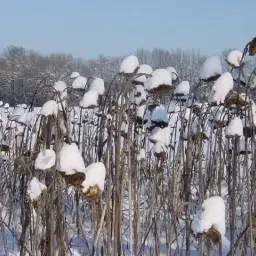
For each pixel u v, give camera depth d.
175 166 4.53
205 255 3.80
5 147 4.98
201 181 4.49
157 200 4.59
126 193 5.97
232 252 3.11
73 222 5.12
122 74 3.72
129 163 4.07
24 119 4.03
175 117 7.70
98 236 3.53
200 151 4.48
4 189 5.11
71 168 2.53
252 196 3.37
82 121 6.06
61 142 3.16
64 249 3.32
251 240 3.17
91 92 4.12
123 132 4.15
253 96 3.87
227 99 3.38
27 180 3.42
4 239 3.61
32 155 3.33
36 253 3.31
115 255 3.54
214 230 2.43
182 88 4.52
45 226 3.54
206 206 2.46
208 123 5.32
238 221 5.12
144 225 4.64
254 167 3.57
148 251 4.61
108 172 3.46
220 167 4.25
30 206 3.36
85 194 2.66
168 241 3.94
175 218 3.91
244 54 3.12
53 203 3.21
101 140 3.92
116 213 3.64
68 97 4.39
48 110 3.06
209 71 3.38
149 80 3.53
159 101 4.65
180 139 4.51
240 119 3.47
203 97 4.43
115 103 3.74
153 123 4.00
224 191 6.23
